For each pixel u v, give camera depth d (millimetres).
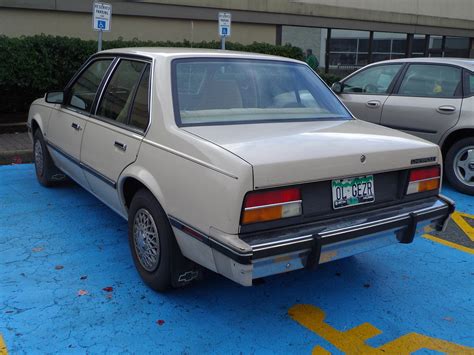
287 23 14406
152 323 3234
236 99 3713
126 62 4070
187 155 3049
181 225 3070
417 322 3373
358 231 3045
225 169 2779
